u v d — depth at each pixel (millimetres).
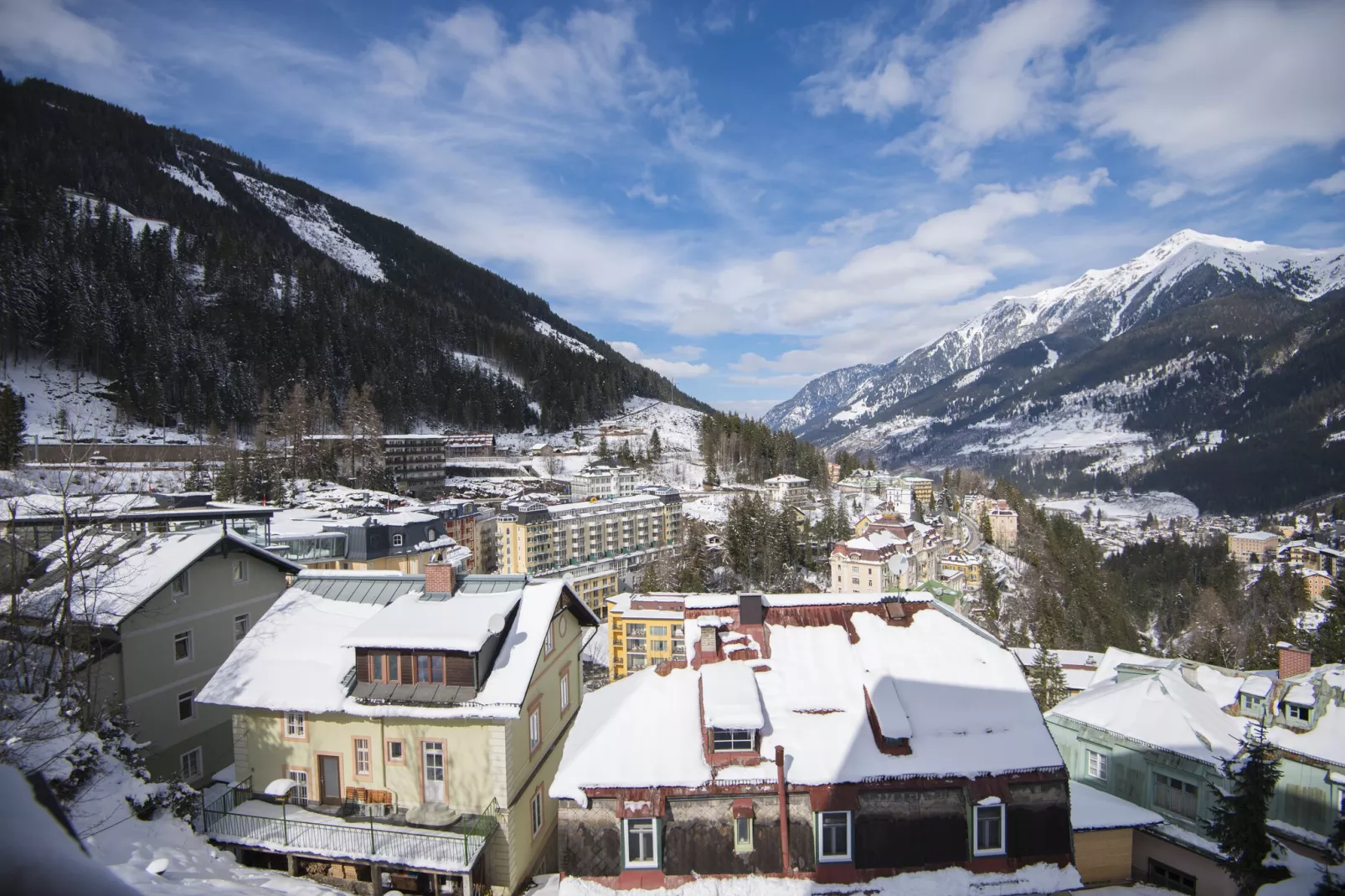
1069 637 92938
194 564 29641
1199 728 26078
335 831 22297
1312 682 26969
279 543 65250
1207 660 78875
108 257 174250
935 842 18312
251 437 152000
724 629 23000
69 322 145875
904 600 23922
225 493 92000
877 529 128750
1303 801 25203
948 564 139625
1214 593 115625
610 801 18328
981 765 18594
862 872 18109
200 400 146750
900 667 21219
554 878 24391
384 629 24078
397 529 73750
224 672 25109
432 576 27141
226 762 30641
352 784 24016
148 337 152875
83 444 95438
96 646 25422
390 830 22156
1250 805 20891
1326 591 66375
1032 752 18953
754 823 18281
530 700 25453
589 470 180750
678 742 19375
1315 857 24156
